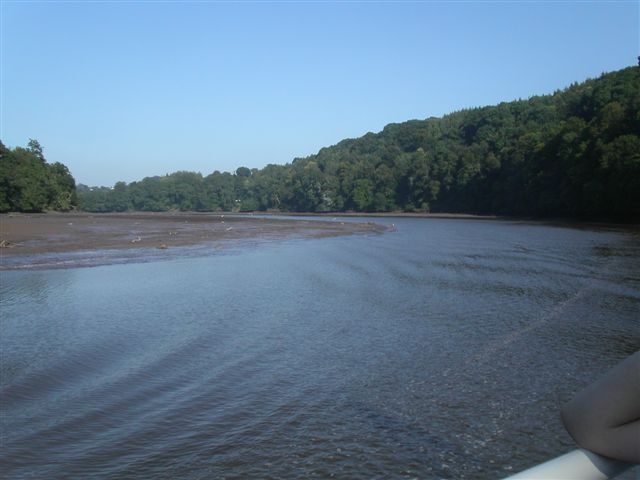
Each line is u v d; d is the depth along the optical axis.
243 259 28.36
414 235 50.66
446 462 6.44
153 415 7.71
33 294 16.78
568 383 9.22
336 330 12.77
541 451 6.75
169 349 10.92
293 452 6.64
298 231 55.84
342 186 156.00
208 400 8.31
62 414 7.67
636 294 17.88
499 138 122.19
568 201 80.81
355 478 6.03
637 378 1.47
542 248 35.34
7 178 107.44
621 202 69.19
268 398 8.44
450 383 9.19
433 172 131.00
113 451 6.62
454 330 12.89
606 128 76.31
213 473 6.12
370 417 7.73
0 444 6.72
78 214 113.38
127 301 15.88
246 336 12.08
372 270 24.03
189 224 68.06
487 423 7.55
